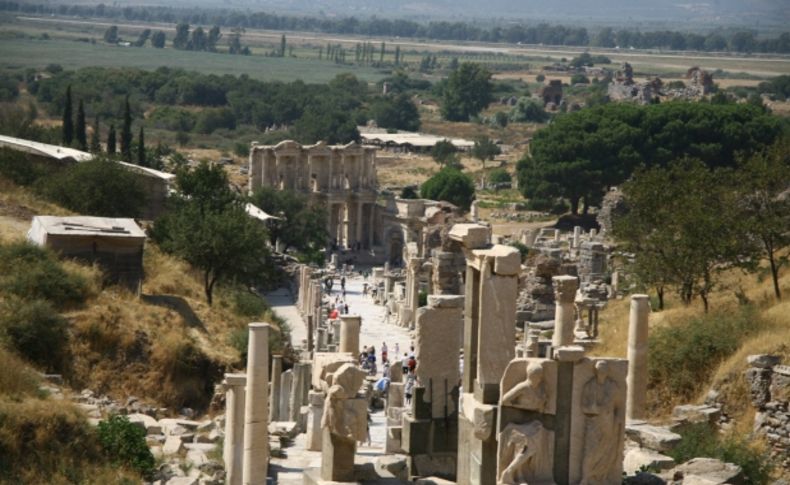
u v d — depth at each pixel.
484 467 55.38
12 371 104.12
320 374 61.91
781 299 119.38
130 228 149.25
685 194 137.75
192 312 148.38
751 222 123.06
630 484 59.75
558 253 183.25
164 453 96.19
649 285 133.25
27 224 167.38
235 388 81.69
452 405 65.81
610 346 117.31
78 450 93.75
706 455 68.25
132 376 124.25
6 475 90.12
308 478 62.34
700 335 96.75
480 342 56.91
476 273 58.81
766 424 82.81
